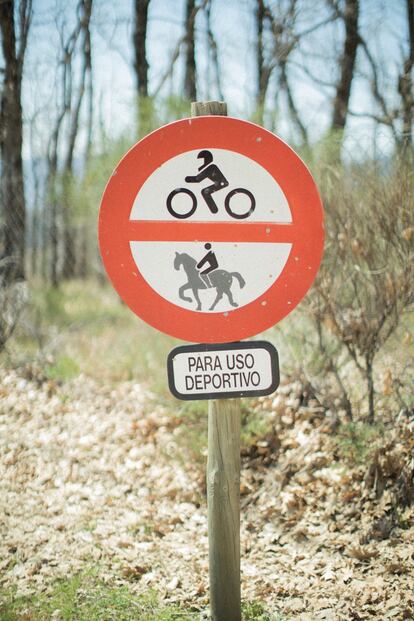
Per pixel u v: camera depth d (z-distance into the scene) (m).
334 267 5.05
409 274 4.69
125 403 6.77
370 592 3.36
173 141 2.61
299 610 3.28
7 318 7.72
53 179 10.28
